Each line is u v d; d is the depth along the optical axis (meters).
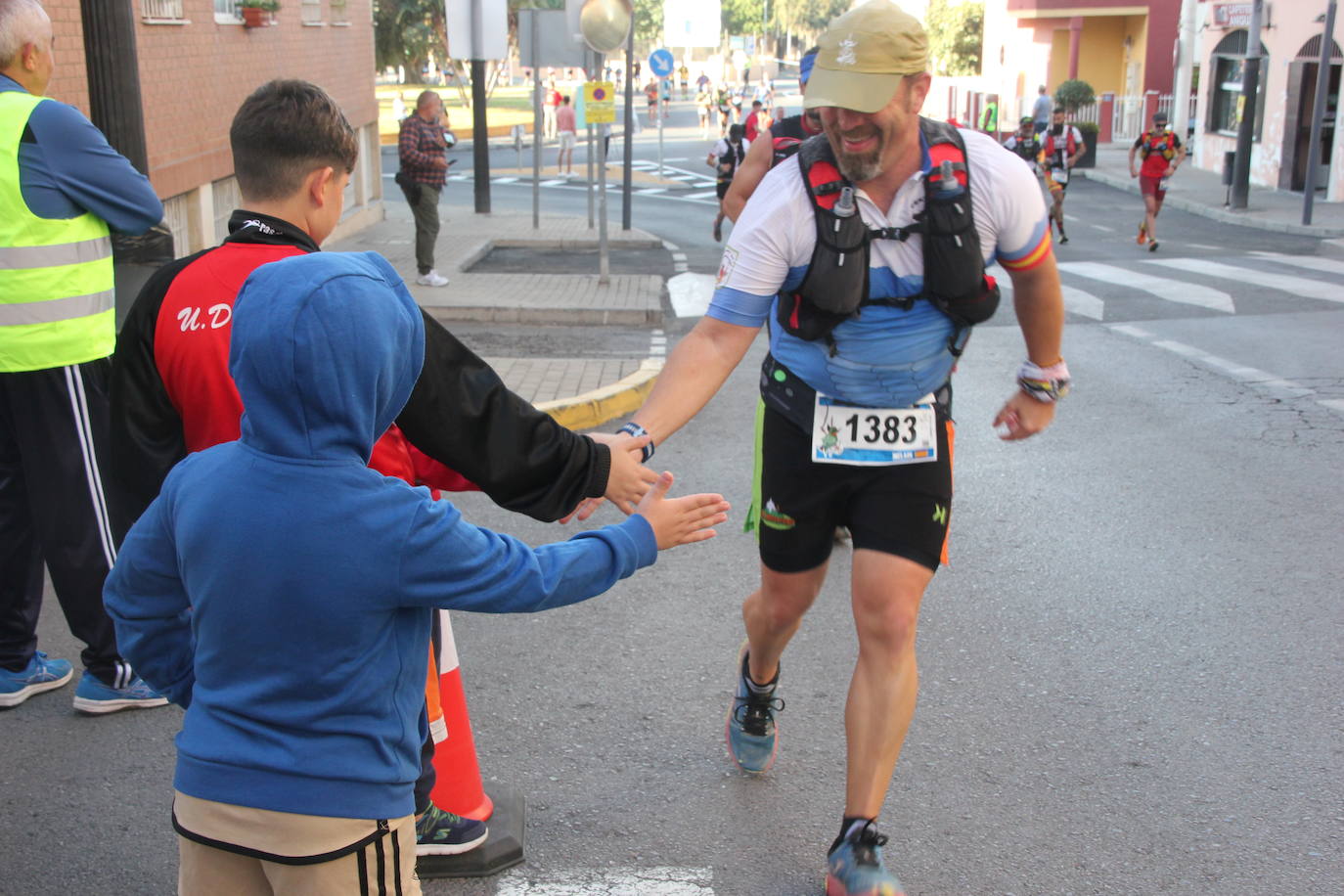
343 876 2.00
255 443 1.96
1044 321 3.15
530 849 3.31
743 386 9.19
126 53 6.05
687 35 56.34
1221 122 28.44
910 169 2.85
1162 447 7.44
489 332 11.18
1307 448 7.38
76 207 3.71
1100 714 4.11
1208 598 5.12
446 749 3.16
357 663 1.97
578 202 24.73
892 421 3.06
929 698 4.23
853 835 2.91
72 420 3.78
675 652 4.64
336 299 1.89
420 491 2.03
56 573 3.89
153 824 3.46
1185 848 3.32
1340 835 3.39
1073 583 5.29
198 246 12.23
